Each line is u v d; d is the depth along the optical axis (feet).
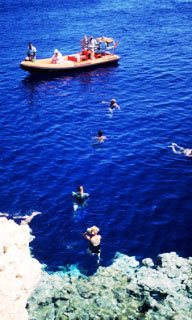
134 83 113.39
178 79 114.83
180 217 59.77
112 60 128.16
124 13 207.21
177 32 166.30
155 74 119.65
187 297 45.09
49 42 154.51
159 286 46.26
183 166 72.33
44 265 51.01
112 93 106.52
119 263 51.06
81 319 42.24
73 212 60.85
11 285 35.35
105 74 121.49
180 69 122.83
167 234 56.54
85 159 75.61
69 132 85.97
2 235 40.22
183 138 81.82
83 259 52.01
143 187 66.85
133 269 49.83
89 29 173.78
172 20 188.44
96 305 43.93
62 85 113.60
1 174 71.46
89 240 54.44
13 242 41.93
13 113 96.22
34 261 41.57
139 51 142.41
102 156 76.43
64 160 75.51
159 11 210.59
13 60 135.33
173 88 108.47
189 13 203.00
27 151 79.05
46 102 102.06
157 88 108.88
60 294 45.60
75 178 69.77
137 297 45.01
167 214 60.49
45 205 62.59
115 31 169.89
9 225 43.65
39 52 142.10
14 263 38.11
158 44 150.00
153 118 90.84
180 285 46.75
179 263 50.57
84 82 115.55
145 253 53.01
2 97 106.01
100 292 45.75
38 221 59.00
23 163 74.90
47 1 247.70
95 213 60.64
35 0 252.21
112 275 48.70
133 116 92.27
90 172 71.46
